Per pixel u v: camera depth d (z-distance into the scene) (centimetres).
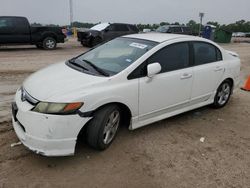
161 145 426
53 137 334
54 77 388
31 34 1522
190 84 492
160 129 480
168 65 455
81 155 383
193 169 371
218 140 456
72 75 393
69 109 337
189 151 414
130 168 364
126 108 410
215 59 554
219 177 358
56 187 322
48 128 330
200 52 517
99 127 371
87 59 468
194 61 502
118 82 388
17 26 1470
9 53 1359
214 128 502
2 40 1446
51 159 371
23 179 331
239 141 458
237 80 617
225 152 420
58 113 333
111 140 406
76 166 360
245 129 506
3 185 319
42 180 331
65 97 340
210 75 532
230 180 354
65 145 344
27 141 341
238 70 611
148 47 444
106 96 369
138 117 426
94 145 380
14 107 375
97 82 371
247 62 1369
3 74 837
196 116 552
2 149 386
